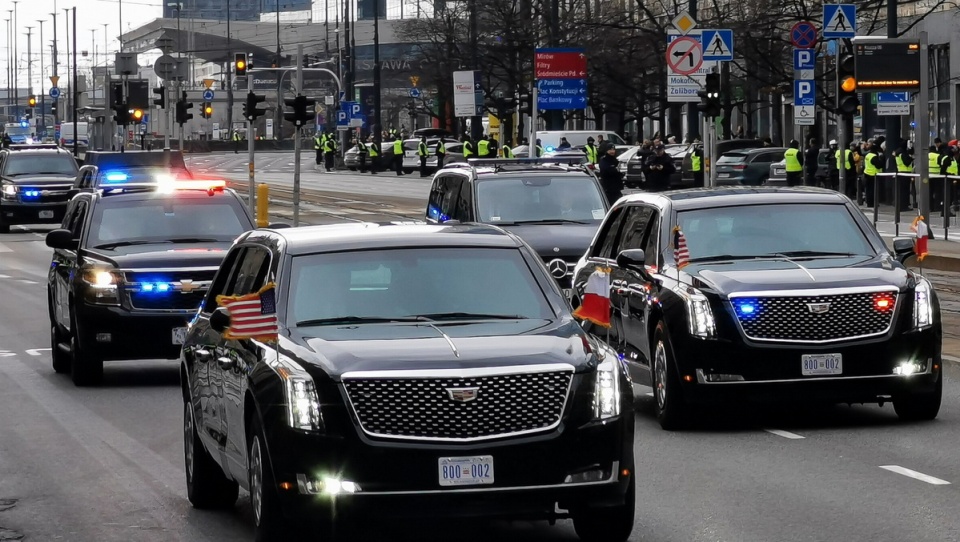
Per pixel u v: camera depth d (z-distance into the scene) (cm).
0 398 4112
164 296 4219
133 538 2369
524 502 2009
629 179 15100
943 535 2234
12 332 5872
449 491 1989
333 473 1994
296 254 2341
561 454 2016
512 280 2330
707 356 3225
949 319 5253
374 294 2281
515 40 17988
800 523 2341
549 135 15762
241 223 4616
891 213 9562
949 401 3653
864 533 2258
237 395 2238
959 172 9488
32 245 11012
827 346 3203
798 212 3575
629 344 3628
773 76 13800
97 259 4288
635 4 18500
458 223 2553
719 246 3512
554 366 2038
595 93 18200
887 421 3394
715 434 3281
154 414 3781
